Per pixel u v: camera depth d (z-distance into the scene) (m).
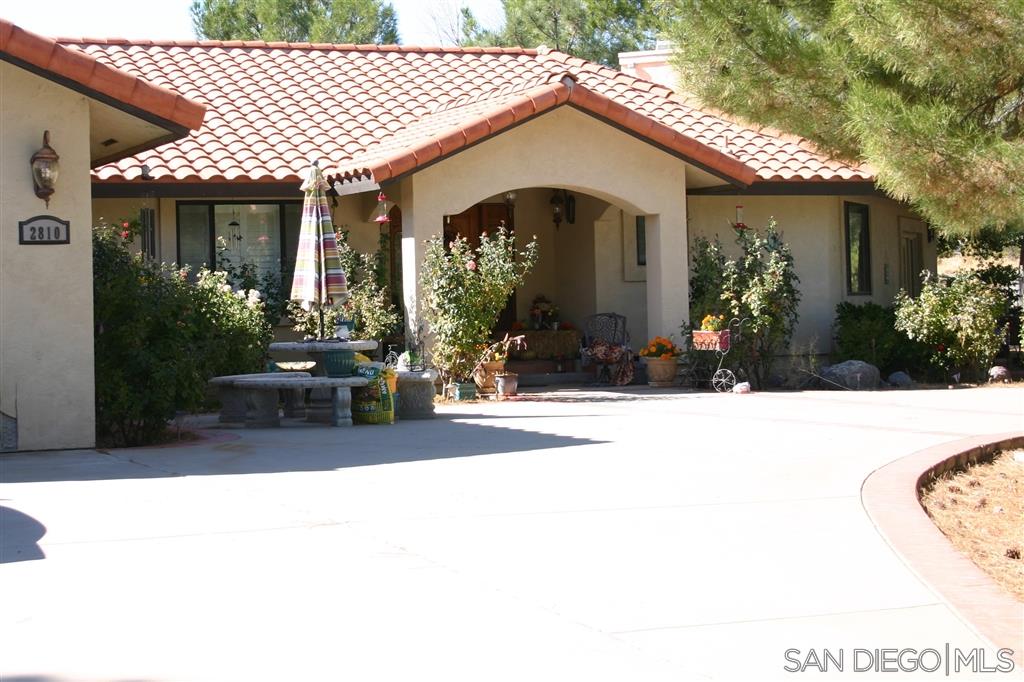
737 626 5.34
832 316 21.34
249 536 7.15
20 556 6.64
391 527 7.41
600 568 6.36
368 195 18.98
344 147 18.92
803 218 21.23
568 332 21.27
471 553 6.71
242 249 18.72
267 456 10.71
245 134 18.95
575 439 11.86
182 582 6.08
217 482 9.16
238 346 15.88
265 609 5.60
